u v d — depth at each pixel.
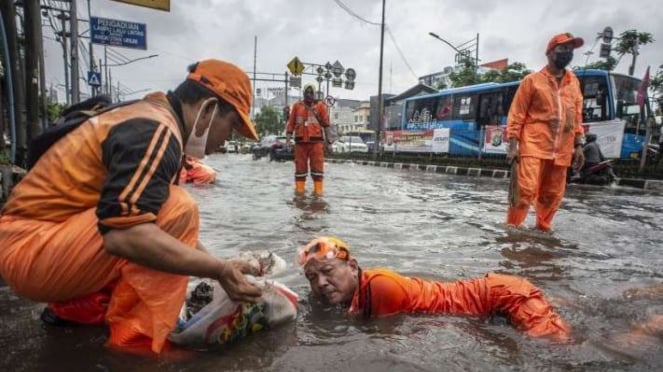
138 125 1.85
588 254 4.16
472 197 8.68
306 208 6.56
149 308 1.97
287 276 3.35
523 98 5.19
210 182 10.40
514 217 5.34
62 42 20.00
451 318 2.63
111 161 1.79
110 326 2.14
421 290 2.78
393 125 27.11
